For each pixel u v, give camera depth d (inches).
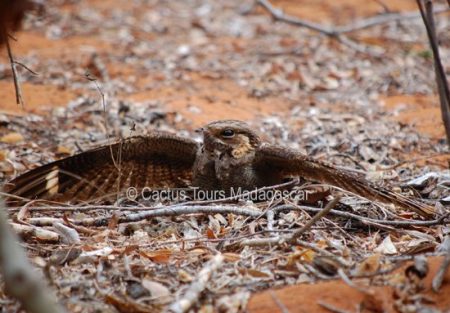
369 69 761.0
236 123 408.2
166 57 788.0
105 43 831.7
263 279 302.7
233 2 1027.9
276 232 348.2
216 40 864.9
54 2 973.8
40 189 421.4
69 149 524.1
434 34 357.1
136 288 296.5
